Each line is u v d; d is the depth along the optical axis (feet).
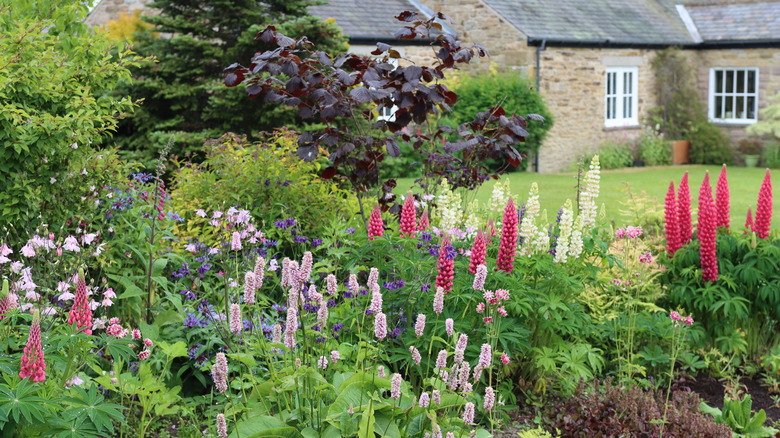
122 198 19.65
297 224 22.56
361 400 12.42
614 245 21.54
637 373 19.77
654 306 19.45
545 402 17.67
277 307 17.10
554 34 66.03
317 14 58.49
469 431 13.08
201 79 42.47
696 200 46.68
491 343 16.06
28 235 17.85
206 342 17.11
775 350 21.09
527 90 62.03
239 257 20.07
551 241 19.88
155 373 16.37
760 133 68.23
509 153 22.67
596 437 15.33
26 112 18.70
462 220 22.94
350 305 17.06
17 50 19.93
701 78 75.31
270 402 13.28
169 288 19.54
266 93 21.18
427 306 16.90
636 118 73.20
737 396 18.54
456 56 21.68
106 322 15.80
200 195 24.50
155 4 43.91
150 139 40.73
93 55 22.53
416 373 16.63
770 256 20.85
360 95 19.15
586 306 20.65
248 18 42.29
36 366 10.64
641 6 77.97
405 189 48.16
